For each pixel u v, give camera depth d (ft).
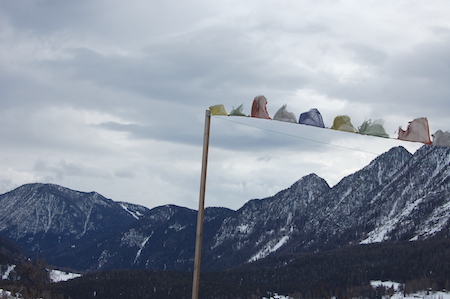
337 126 90.38
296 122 87.45
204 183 86.33
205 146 86.69
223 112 87.15
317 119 88.22
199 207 85.92
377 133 91.56
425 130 91.76
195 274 84.48
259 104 86.99
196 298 83.66
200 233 85.20
